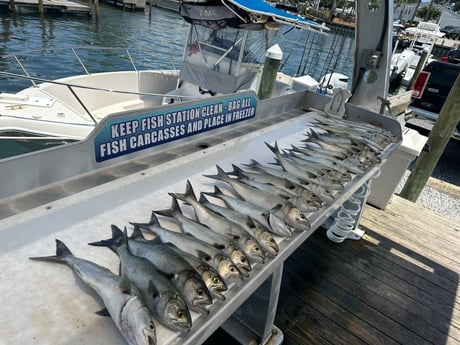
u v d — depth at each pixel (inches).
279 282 72.1
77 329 34.4
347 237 126.0
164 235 50.4
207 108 84.5
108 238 48.3
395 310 96.9
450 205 193.9
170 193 59.3
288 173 75.6
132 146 69.2
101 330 34.7
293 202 63.7
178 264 42.4
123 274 39.9
